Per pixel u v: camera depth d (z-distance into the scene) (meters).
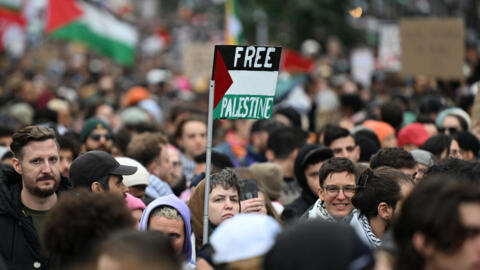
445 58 33.75
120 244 8.59
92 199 10.82
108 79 53.47
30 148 15.13
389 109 28.53
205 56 49.53
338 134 22.05
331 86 53.41
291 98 46.25
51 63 86.25
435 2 82.19
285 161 23.02
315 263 7.86
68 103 38.97
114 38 51.44
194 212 15.99
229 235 9.38
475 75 39.78
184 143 27.53
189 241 14.95
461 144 22.78
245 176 19.28
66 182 15.94
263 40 66.19
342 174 15.81
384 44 52.69
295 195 22.72
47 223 10.82
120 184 15.95
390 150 17.84
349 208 15.88
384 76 53.31
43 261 14.95
